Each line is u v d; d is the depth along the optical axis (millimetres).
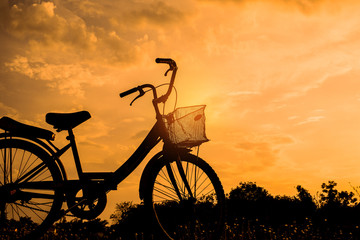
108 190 4238
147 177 4066
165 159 4117
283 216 6695
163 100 4250
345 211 6348
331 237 5406
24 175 4297
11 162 4293
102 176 4281
